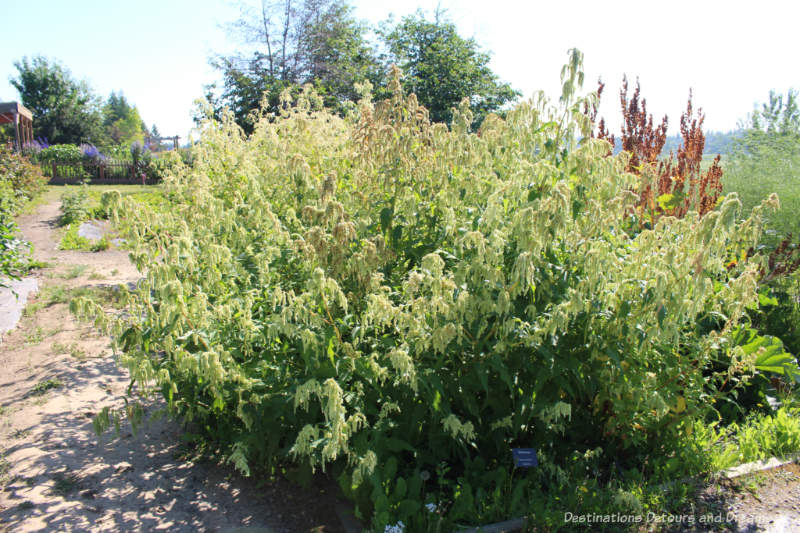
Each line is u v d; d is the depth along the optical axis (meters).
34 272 8.54
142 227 3.22
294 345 3.14
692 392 3.35
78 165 27.95
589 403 3.47
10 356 5.15
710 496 3.12
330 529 2.84
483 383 2.69
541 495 2.94
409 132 3.61
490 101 22.50
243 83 19.77
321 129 4.77
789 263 5.82
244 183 4.43
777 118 12.33
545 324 2.75
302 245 2.95
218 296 3.31
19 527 2.76
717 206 5.79
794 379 4.09
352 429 2.53
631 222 4.15
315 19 23.42
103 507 2.98
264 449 3.07
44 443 3.61
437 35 22.55
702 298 2.95
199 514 2.95
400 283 3.35
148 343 3.07
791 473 3.39
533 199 3.11
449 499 2.91
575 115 3.24
